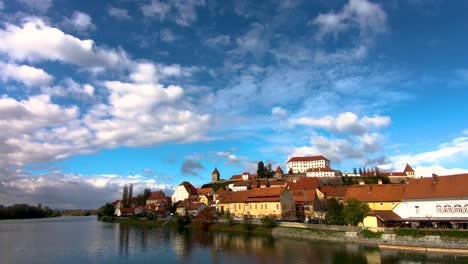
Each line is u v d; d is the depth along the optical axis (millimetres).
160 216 190250
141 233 127312
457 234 69188
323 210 133375
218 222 131750
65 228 164625
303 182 172000
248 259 69000
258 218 123000
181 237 109375
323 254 70750
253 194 141125
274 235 103125
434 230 72562
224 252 77750
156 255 77375
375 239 79812
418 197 86000
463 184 82125
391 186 103000
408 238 74938
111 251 84375
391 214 88000
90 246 93562
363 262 62656
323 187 164500
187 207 182625
